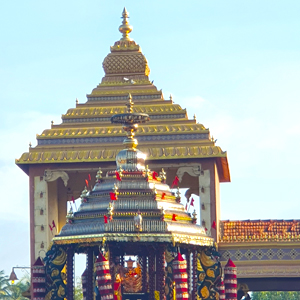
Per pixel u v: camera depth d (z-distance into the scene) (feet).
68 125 305.53
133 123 231.30
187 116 307.37
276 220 300.20
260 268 287.48
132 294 224.53
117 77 320.29
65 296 225.76
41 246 291.79
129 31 327.88
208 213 290.15
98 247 220.43
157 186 223.10
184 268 215.10
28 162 294.05
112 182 221.66
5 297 517.96
